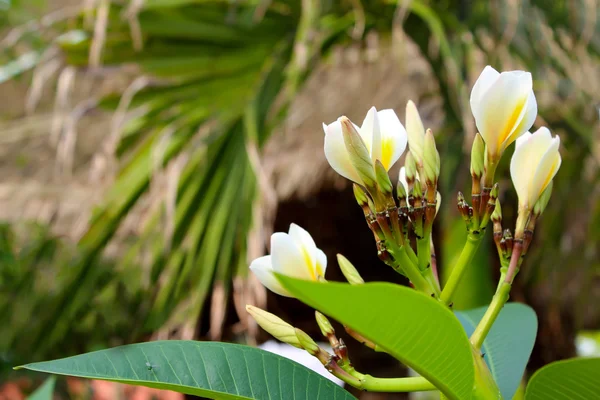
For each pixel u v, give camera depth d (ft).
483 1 7.42
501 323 3.32
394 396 12.21
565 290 10.44
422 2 7.63
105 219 7.65
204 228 7.35
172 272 7.34
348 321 2.53
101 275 8.25
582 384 2.67
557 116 7.93
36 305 9.02
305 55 6.92
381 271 13.67
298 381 2.91
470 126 6.72
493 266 8.17
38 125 9.76
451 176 7.18
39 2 8.57
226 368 2.90
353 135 2.80
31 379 9.52
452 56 6.69
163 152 6.88
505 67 7.48
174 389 2.86
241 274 6.99
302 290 2.45
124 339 8.99
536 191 2.82
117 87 8.36
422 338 2.59
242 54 7.64
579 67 7.89
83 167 12.32
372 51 10.15
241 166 7.36
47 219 10.71
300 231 2.89
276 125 7.79
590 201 8.63
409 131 2.93
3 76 7.52
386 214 2.81
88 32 7.09
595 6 7.42
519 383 3.11
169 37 7.38
